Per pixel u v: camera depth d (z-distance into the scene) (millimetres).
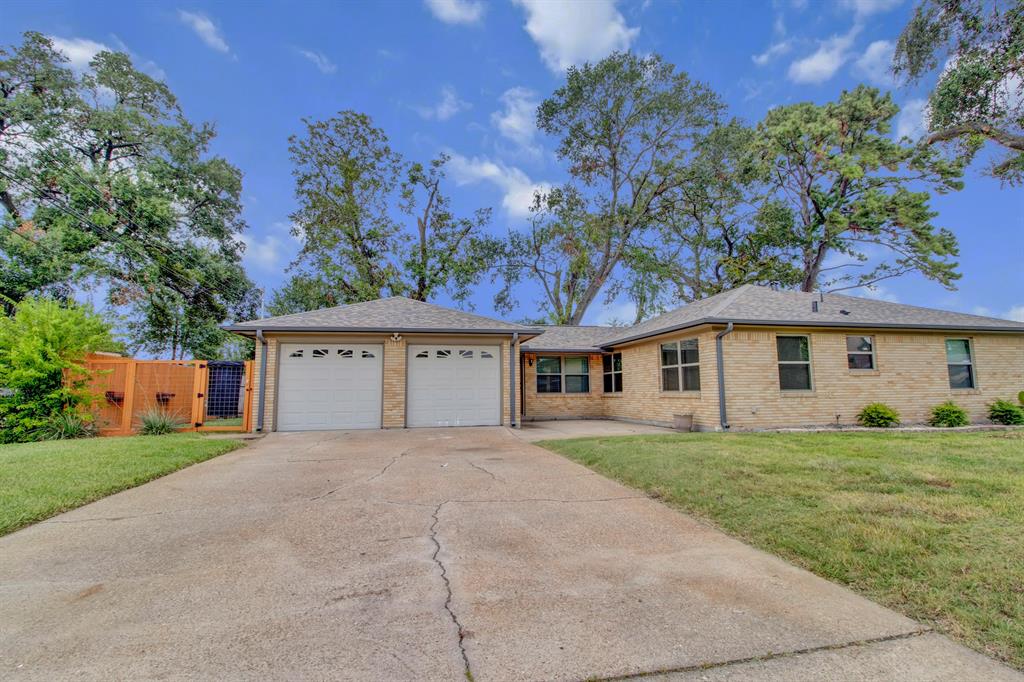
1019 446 7949
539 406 17156
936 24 15242
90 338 11453
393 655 2471
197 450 8477
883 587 3195
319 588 3266
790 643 2578
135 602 3061
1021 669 2322
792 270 26594
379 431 11945
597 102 26688
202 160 24688
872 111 23406
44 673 2301
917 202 23047
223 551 3947
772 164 25875
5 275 18641
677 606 3006
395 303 14875
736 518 4668
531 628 2742
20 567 3604
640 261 29062
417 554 3889
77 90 22125
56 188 20688
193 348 24453
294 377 12305
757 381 12016
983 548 3621
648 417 14789
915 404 12961
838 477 5801
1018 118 14992
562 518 4852
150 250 21938
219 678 2273
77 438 10477
